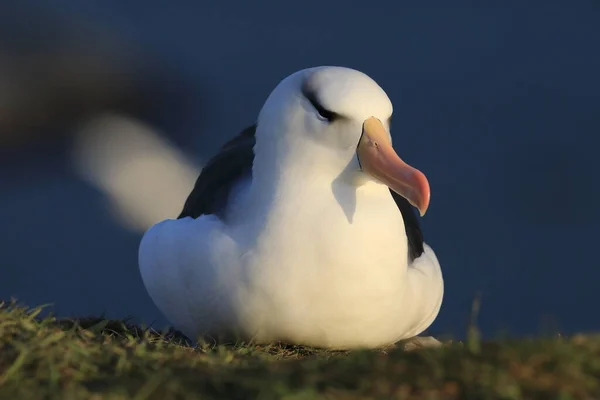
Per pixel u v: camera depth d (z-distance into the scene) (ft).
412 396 15.62
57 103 66.23
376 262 21.45
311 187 21.54
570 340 17.52
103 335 20.53
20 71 68.23
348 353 21.71
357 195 21.66
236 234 21.89
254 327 21.91
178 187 60.29
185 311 22.98
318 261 21.29
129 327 22.68
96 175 59.36
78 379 17.07
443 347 17.12
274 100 22.12
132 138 65.72
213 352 19.89
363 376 16.22
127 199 56.90
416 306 22.95
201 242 22.16
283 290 21.40
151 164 61.87
